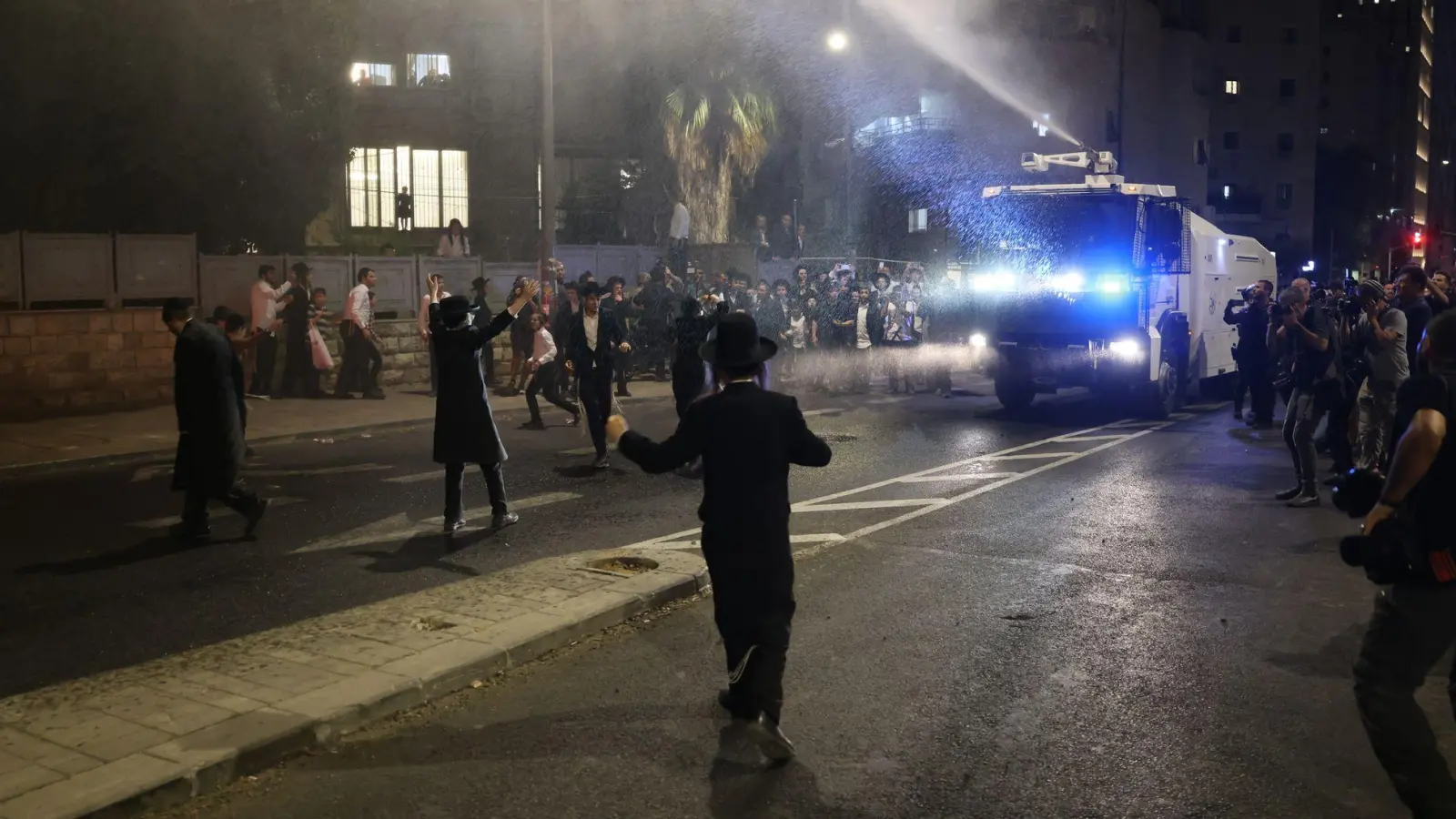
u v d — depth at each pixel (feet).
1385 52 278.26
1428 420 12.09
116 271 53.47
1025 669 18.57
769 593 14.93
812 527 29.45
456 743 15.60
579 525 29.84
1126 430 49.26
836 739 15.75
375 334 61.05
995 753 15.26
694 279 67.97
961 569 25.17
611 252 76.33
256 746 14.67
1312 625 21.01
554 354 48.11
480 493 34.37
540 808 13.65
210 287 57.16
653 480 36.60
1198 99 180.86
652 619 21.40
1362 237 260.83
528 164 96.94
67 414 50.19
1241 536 28.45
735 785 14.28
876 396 62.13
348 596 23.15
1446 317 12.82
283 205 66.90
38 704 16.08
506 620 20.04
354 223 91.71
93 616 21.76
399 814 13.48
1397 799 13.84
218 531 29.07
